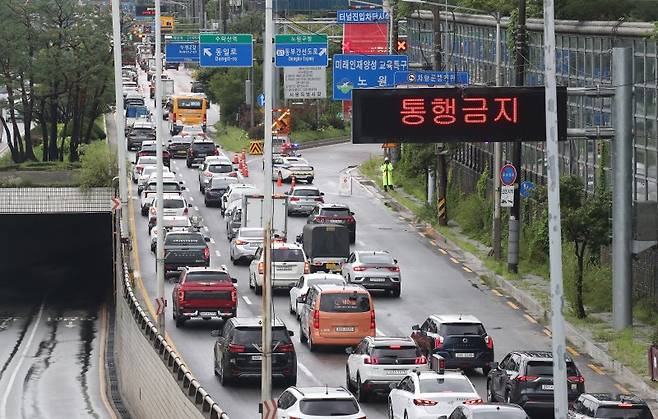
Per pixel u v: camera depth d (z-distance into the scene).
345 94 150.75
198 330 108.56
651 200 109.00
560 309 47.34
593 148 124.12
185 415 68.31
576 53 129.00
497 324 108.00
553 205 47.41
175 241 134.12
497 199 135.62
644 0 128.62
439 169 159.38
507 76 155.75
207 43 155.50
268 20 73.31
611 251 115.25
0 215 171.50
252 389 86.00
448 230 156.12
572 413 67.44
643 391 85.88
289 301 118.56
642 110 110.62
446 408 69.31
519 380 76.19
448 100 90.44
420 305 116.31
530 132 91.06
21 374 126.94
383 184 194.38
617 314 102.25
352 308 96.25
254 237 138.62
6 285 176.62
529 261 131.75
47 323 153.38
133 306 104.88
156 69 119.38
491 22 159.62
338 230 130.38
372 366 80.94
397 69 150.38
